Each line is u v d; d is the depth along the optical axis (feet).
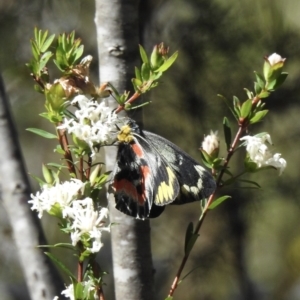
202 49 5.63
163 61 4.60
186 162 4.64
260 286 9.17
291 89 5.68
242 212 6.22
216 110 5.72
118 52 4.69
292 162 6.17
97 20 4.71
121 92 4.69
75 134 4.53
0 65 5.74
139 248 4.70
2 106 4.93
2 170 4.93
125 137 4.65
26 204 4.93
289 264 9.20
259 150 4.61
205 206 4.65
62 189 4.54
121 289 4.71
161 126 5.79
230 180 4.62
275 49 5.67
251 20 5.69
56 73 5.32
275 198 6.25
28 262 4.92
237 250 6.49
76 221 4.53
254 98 4.62
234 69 5.68
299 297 9.14
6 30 5.81
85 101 4.54
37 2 5.84
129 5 4.70
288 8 5.89
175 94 5.75
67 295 4.56
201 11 5.58
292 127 6.03
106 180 4.59
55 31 5.80
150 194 4.64
